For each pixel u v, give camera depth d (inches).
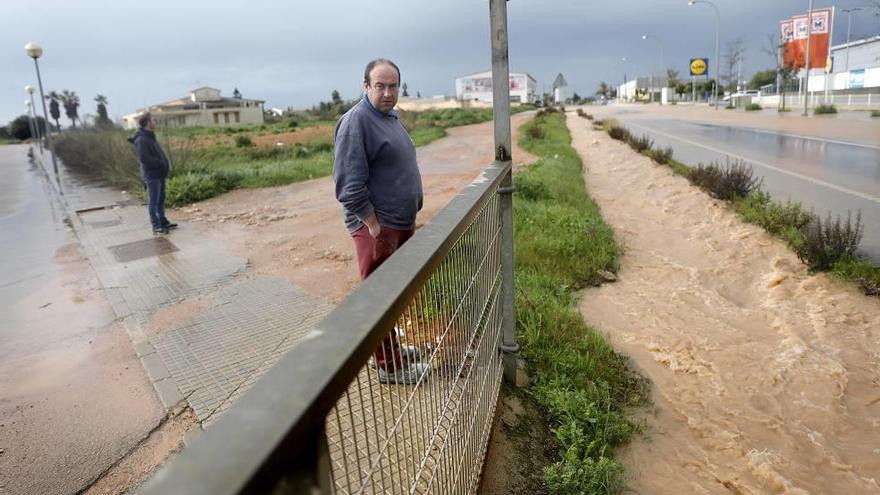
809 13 1268.5
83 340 167.2
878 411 147.1
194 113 2950.3
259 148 827.4
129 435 117.0
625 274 254.5
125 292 208.1
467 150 741.9
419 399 63.0
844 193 375.9
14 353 160.9
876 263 239.3
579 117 1643.7
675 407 149.9
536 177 411.8
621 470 119.0
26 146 2005.4
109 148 596.4
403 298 45.2
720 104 2118.6
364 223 117.3
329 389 30.6
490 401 113.9
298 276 219.8
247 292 202.2
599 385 151.8
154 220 309.7
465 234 83.0
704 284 240.2
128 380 140.1
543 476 117.1
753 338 189.3
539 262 239.8
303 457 28.6
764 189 404.5
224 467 23.4
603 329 193.6
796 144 669.9
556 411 135.3
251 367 143.0
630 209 389.1
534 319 174.6
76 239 314.3
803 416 145.7
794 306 210.7
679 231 326.0
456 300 78.4
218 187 446.3
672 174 497.0
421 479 64.0
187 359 148.9
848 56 2048.5
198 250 267.1
